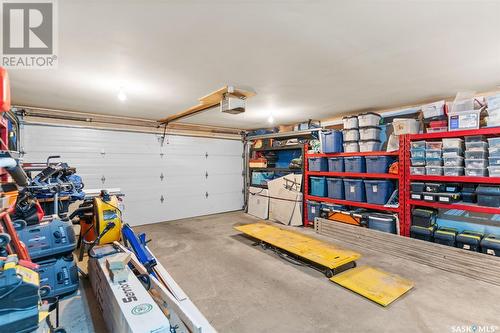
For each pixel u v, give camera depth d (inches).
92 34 78.5
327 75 118.3
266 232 177.5
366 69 111.3
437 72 115.5
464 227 148.9
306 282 118.2
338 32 78.5
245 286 114.7
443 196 137.9
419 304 98.6
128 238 108.2
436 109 143.1
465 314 91.9
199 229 217.2
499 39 83.1
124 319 61.9
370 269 129.2
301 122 253.9
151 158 242.7
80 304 99.6
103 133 215.5
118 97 151.6
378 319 89.4
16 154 110.2
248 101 169.3
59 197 125.5
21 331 42.8
